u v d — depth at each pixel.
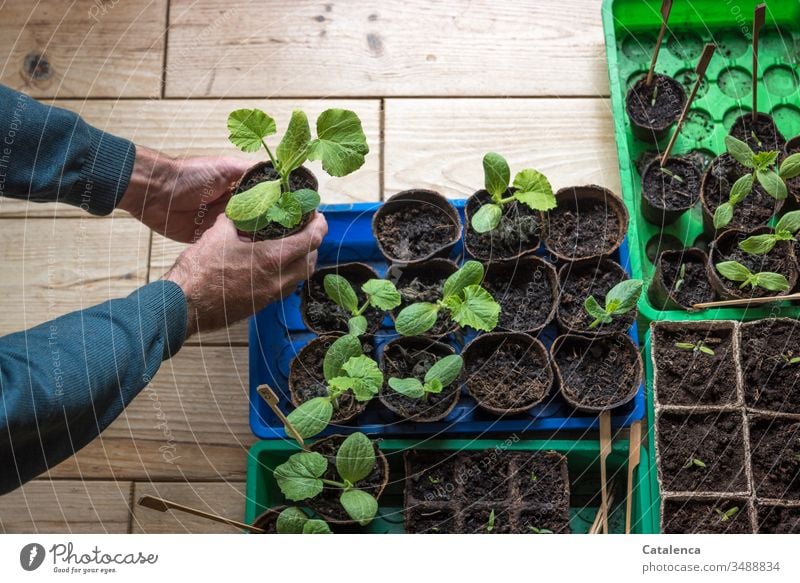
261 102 1.66
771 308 1.45
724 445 1.35
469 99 1.66
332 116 1.19
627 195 1.51
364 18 1.71
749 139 1.54
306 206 1.28
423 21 1.71
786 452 1.35
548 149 1.63
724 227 1.47
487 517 1.33
